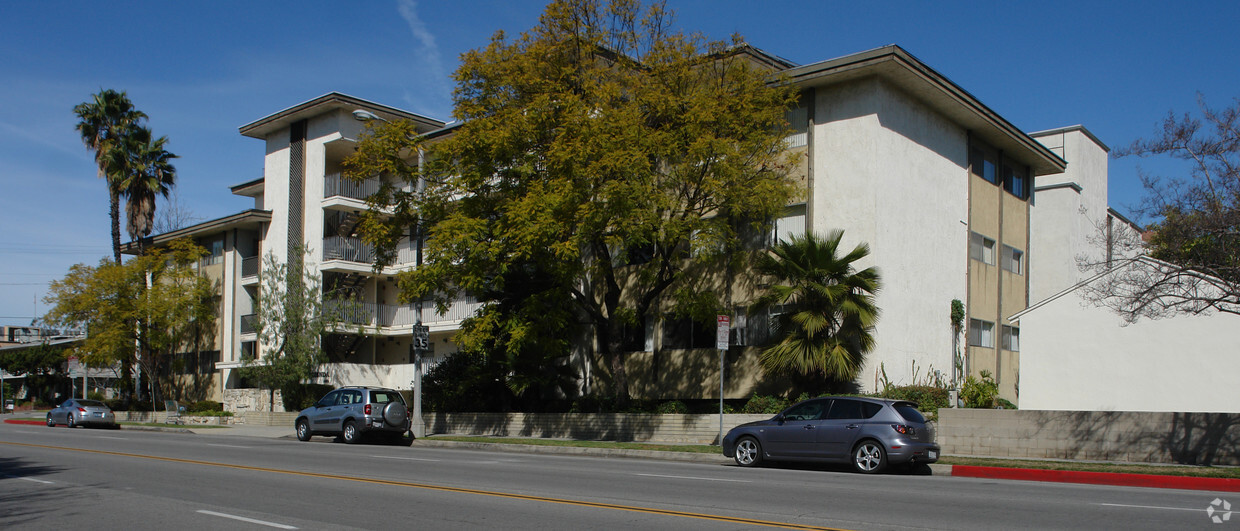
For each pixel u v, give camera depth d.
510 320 25.42
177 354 46.75
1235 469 16.44
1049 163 35.69
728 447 18.73
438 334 40.28
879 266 25.61
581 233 22.53
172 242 43.16
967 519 10.21
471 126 24.08
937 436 20.95
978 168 32.22
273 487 13.34
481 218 24.50
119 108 46.09
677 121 24.41
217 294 44.50
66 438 26.81
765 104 24.55
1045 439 19.70
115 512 10.79
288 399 38.16
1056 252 38.22
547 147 24.36
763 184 23.47
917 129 28.30
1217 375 21.56
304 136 41.34
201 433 32.75
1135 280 18.41
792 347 23.05
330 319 37.06
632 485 13.78
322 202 39.81
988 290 31.92
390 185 26.61
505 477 15.01
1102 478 15.71
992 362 31.83
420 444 26.89
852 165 26.36
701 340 28.50
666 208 23.55
